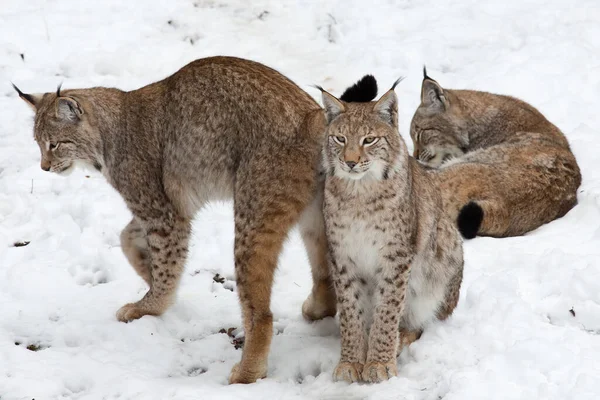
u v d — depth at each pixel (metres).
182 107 10.73
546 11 19.55
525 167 14.19
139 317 11.10
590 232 13.16
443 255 10.44
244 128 10.16
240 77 10.42
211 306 11.54
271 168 9.80
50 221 13.51
